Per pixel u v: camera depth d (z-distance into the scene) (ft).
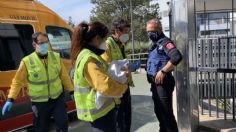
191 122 18.42
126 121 17.99
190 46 19.17
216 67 22.02
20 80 17.52
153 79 16.51
